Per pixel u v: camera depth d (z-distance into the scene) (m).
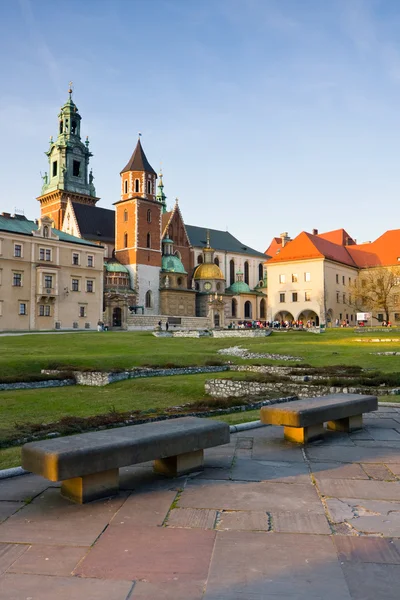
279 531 6.89
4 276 78.38
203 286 119.31
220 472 9.76
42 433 14.32
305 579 5.59
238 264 135.25
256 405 19.50
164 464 9.62
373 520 7.26
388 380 23.05
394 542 6.52
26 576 5.71
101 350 47.84
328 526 7.05
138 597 5.26
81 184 129.62
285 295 107.19
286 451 11.37
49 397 23.38
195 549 6.36
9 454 12.16
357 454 11.08
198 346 51.44
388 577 5.62
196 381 27.28
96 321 91.88
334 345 46.84
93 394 24.55
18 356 38.78
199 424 10.07
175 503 8.05
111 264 105.56
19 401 22.11
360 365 31.59
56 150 128.62
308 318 107.94
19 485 9.10
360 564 5.92
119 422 15.50
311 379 24.81
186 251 124.88
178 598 5.23
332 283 106.69
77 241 89.94
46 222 84.81
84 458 7.95
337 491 8.55
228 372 31.75
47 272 83.38
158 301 110.25
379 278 100.06
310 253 104.69
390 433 13.27
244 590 5.37
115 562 6.04
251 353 41.34
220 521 7.27
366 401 13.59
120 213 110.75
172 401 22.16
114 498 8.32
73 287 88.62
